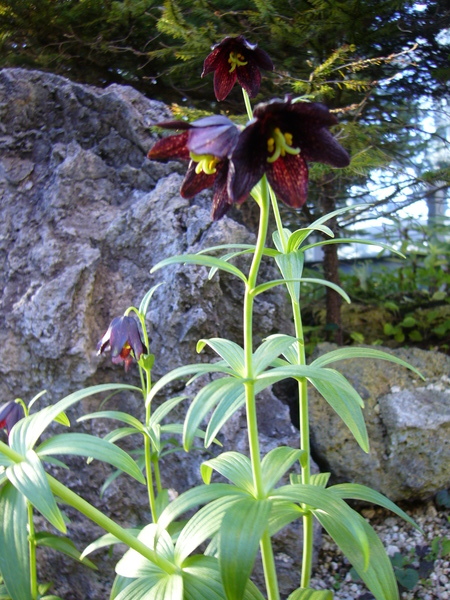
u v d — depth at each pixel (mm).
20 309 424
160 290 437
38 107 492
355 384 506
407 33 578
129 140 497
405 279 820
